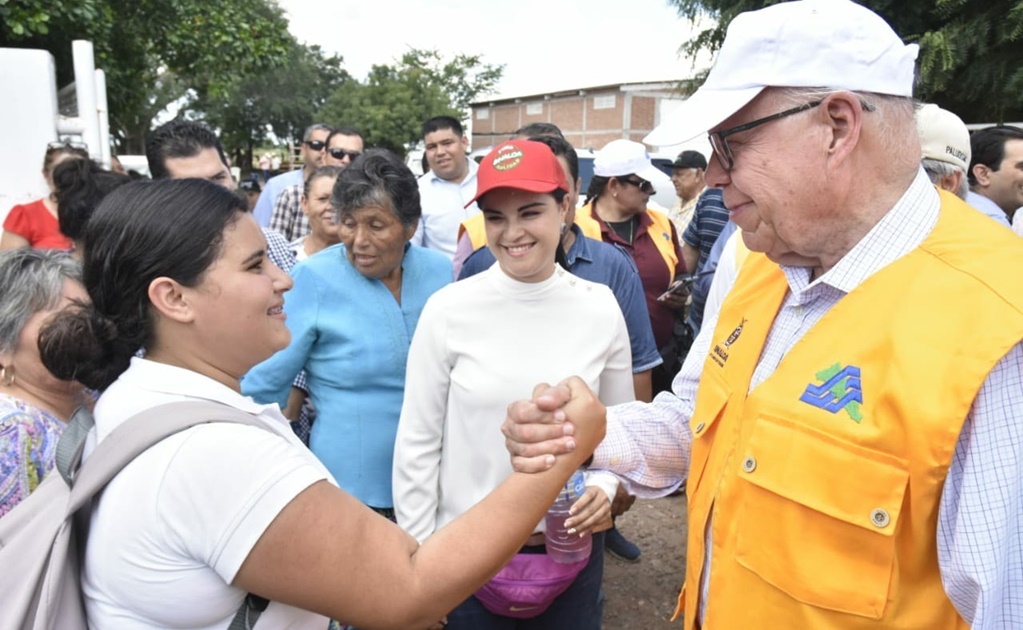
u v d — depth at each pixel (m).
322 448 2.24
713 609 1.30
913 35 7.78
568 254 2.51
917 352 1.05
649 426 1.59
